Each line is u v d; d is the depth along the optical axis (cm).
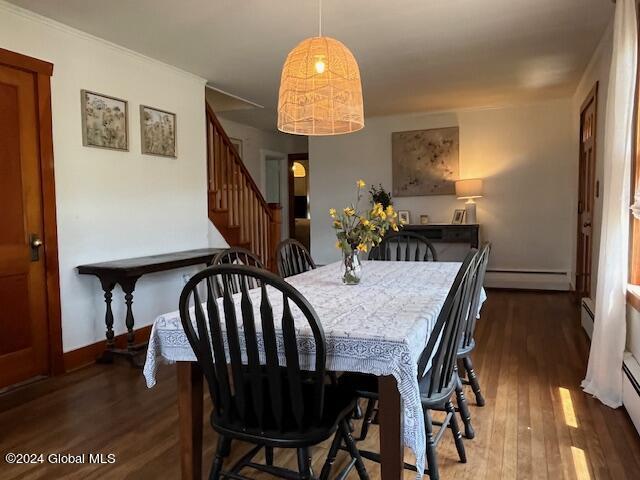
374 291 217
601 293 263
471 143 613
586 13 308
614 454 206
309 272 279
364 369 146
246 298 141
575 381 291
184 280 436
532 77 465
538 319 447
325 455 212
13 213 292
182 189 429
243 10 297
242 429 152
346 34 341
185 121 432
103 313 352
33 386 294
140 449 217
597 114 378
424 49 376
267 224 546
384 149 658
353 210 248
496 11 304
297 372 142
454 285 167
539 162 587
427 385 178
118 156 363
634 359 252
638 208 245
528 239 598
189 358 171
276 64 409
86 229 338
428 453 179
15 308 294
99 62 346
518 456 206
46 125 308
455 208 628
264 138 778
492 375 303
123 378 307
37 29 302
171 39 346
